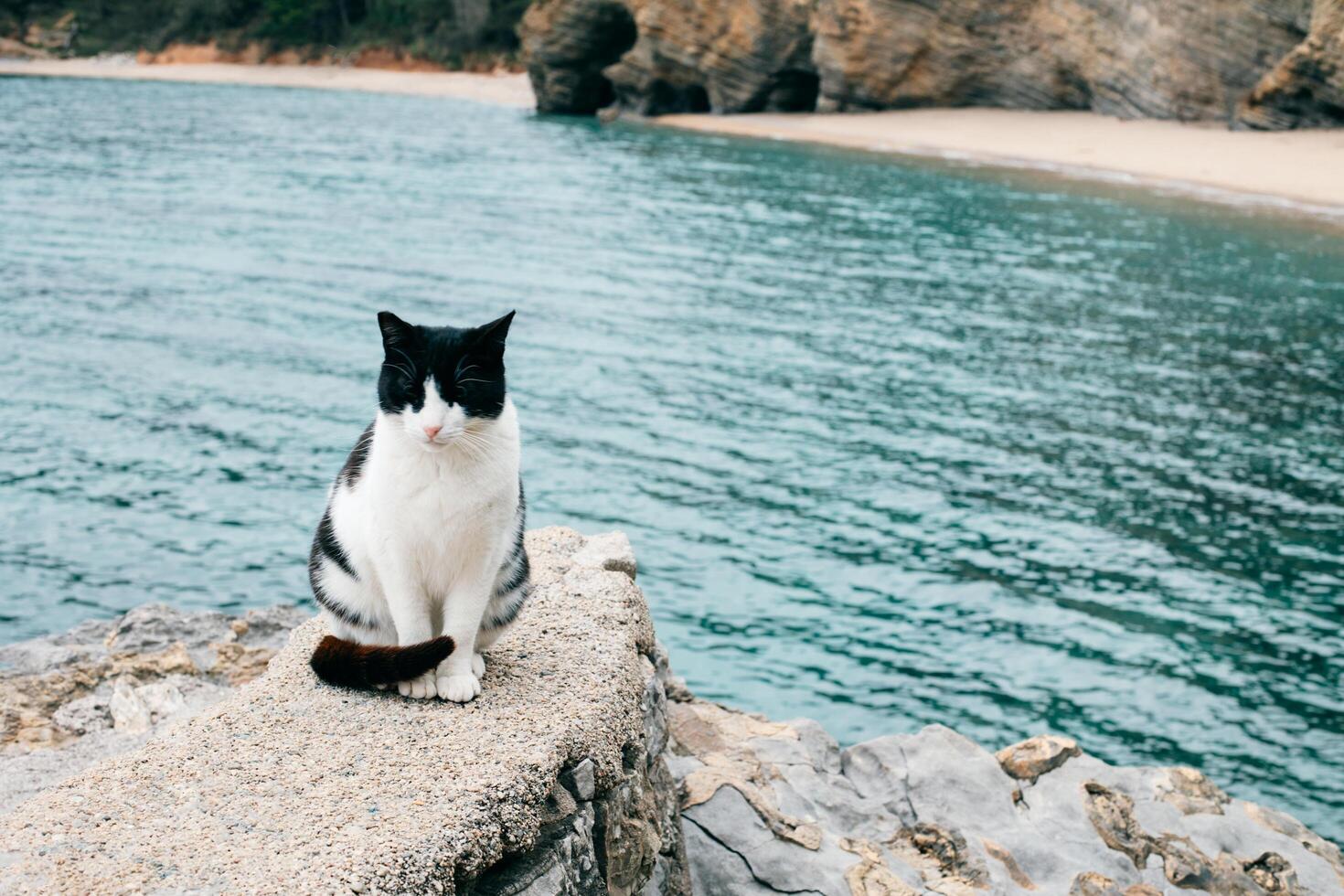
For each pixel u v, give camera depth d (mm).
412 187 28844
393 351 3232
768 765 5012
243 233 22969
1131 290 18812
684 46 41250
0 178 28984
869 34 37562
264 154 34812
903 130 36344
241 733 3312
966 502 10875
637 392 13797
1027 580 9414
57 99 50469
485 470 3299
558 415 12945
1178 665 8227
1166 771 5441
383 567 3398
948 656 8289
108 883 2602
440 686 3525
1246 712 7660
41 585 8953
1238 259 20734
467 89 57938
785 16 39188
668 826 4203
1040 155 31609
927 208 25703
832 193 27672
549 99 46844
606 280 19469
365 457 3547
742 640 8422
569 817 3309
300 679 3646
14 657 5832
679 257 21250
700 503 10750
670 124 41469
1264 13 29781
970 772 5129
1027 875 4676
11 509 10297
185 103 50344
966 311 17656
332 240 22469
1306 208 24812
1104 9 33500
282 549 9734
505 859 3129
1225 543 10141
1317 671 8180
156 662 5785
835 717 7473
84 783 3041
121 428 12406
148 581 9070
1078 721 7508
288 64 67562
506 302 17906
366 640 3691
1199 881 4781
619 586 4457
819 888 4316
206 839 2791
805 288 19031
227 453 11820
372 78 61844
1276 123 30406
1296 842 5141
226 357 14930
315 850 2748
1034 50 35812
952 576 9453
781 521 10391
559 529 5129
